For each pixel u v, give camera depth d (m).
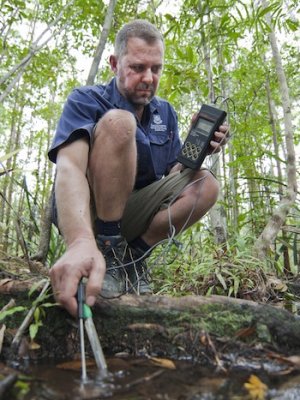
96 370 1.04
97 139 1.67
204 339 1.21
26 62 3.74
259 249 2.63
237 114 4.68
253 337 1.24
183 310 1.29
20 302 1.31
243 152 4.42
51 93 8.17
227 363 1.14
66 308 1.18
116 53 2.03
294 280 2.65
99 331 1.25
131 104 2.04
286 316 1.31
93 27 4.07
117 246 1.73
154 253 2.65
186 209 1.96
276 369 1.10
